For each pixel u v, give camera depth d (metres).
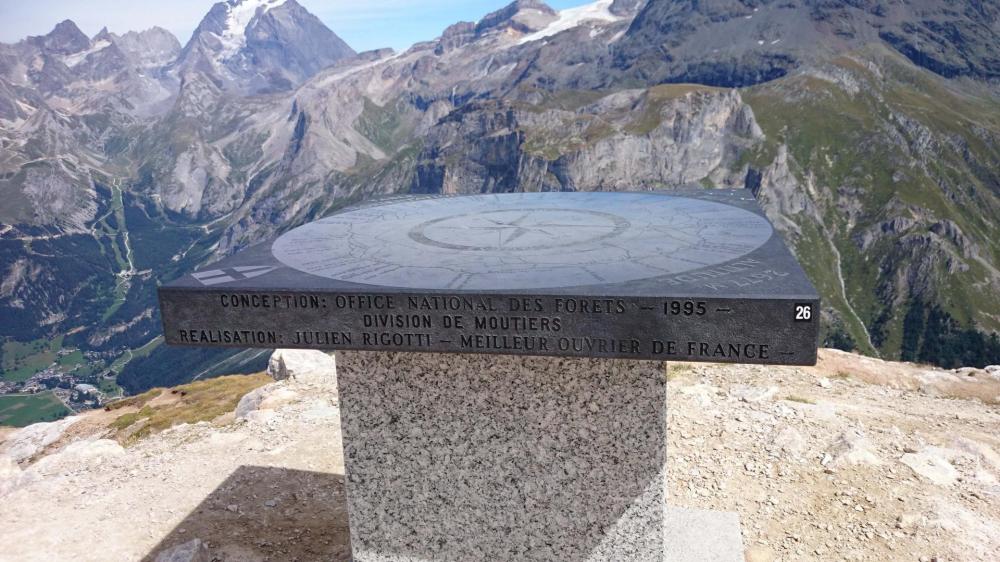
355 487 6.29
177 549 7.77
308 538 8.35
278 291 5.05
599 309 4.59
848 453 9.32
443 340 4.89
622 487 5.78
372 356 5.87
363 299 4.95
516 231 7.21
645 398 5.54
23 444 22.47
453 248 6.41
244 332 5.18
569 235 6.86
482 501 6.05
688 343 4.52
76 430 23.08
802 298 4.29
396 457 6.10
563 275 5.15
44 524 8.99
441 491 6.11
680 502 8.42
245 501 9.38
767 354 4.42
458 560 6.28
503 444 5.86
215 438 12.04
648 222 7.44
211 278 5.44
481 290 4.77
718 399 12.12
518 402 5.72
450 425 5.90
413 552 6.36
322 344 5.09
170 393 26.58
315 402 13.74
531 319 4.72
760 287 4.57
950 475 9.05
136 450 12.61
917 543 7.56
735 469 9.16
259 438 11.80
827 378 14.77
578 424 5.68
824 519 8.05
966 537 7.62
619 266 5.38
